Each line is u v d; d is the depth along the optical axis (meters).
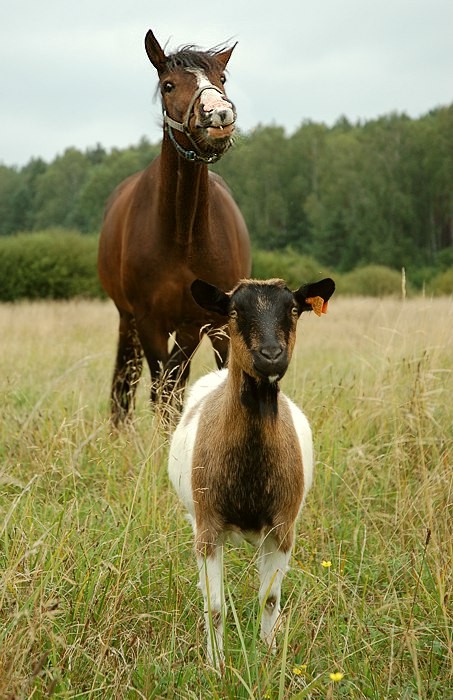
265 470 5.48
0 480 5.64
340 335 16.84
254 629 5.07
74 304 30.44
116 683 4.69
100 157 144.25
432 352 9.95
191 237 8.89
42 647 5.06
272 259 47.53
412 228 78.81
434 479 7.20
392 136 81.62
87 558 5.76
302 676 5.05
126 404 10.33
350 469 7.77
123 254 9.52
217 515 5.64
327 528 6.91
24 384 11.64
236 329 5.37
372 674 5.03
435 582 5.87
